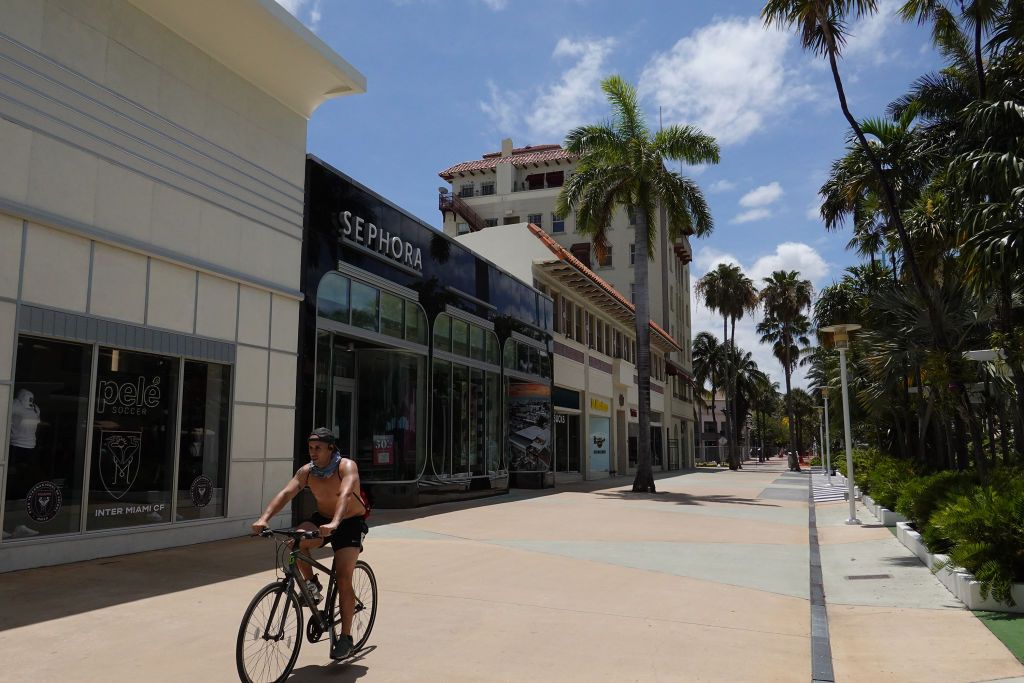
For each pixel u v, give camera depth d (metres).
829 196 22.84
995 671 5.25
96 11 10.09
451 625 6.64
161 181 11.06
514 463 26.72
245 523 12.48
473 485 21.45
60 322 9.38
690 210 27.48
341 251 15.45
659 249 61.38
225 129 12.43
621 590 8.38
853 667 5.62
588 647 6.01
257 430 12.83
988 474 11.16
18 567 8.75
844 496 23.95
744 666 5.55
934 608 7.53
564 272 30.27
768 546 12.05
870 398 23.23
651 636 6.40
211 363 12.02
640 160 26.55
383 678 5.09
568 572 9.44
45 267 9.23
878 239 20.91
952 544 8.80
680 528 14.31
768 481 34.78
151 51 11.00
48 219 9.17
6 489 8.70
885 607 7.71
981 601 7.31
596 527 14.26
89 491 9.82
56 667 5.16
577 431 33.75
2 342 8.66
